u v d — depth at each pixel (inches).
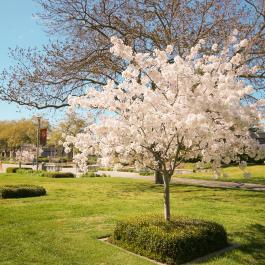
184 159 298.4
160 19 737.6
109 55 749.3
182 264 253.8
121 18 749.9
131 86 279.9
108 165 281.7
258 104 256.8
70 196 592.1
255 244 309.1
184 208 478.0
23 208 453.4
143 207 480.1
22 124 2987.2
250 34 662.5
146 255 270.1
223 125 264.4
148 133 257.6
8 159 3036.4
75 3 731.4
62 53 740.0
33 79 733.3
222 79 260.8
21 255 266.2
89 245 294.7
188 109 246.8
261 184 865.5
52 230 340.8
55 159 2285.9
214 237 288.7
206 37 706.8
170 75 257.6
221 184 859.4
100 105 275.0
